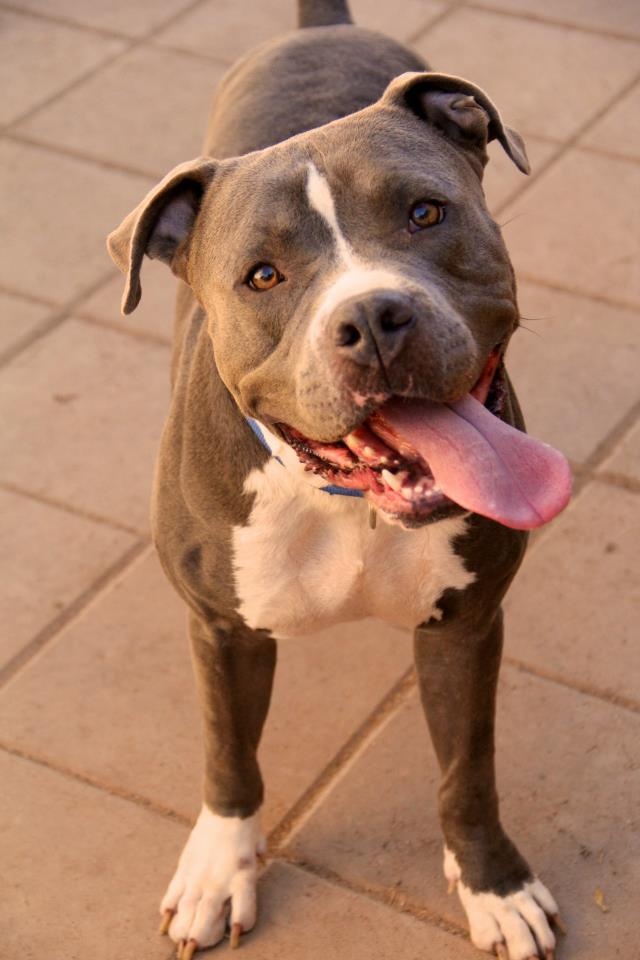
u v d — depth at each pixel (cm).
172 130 245
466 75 250
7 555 187
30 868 160
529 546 182
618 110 239
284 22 271
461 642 148
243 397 137
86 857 160
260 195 134
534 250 215
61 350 209
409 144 136
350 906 155
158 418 200
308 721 170
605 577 179
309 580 145
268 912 155
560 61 252
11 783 167
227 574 145
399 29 264
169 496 147
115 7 280
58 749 169
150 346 209
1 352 210
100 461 196
